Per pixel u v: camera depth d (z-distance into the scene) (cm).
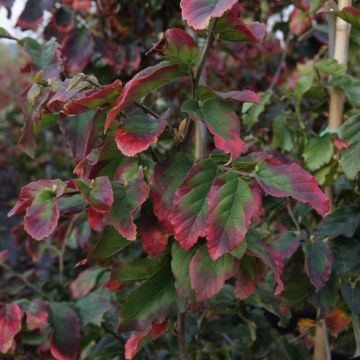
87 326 107
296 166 70
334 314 99
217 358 110
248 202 68
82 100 70
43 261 202
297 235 95
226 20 71
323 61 101
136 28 131
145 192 73
